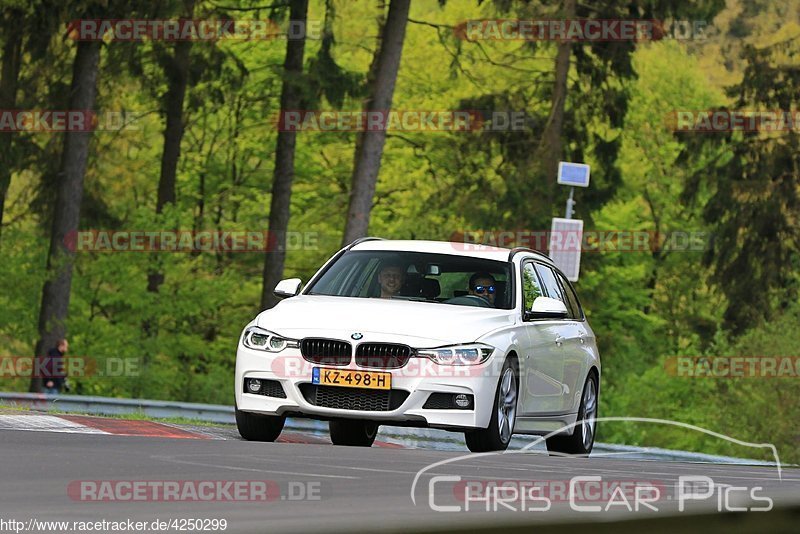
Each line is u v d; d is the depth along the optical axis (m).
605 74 114.75
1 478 13.71
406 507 11.23
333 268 32.72
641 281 139.12
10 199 108.00
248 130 121.50
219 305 98.56
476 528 7.81
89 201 105.12
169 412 56.53
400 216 125.19
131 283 95.31
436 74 128.75
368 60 125.06
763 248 123.38
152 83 106.50
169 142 110.88
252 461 17.58
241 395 29.25
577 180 66.69
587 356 35.75
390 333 28.34
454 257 32.34
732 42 166.38
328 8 97.31
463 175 115.94
